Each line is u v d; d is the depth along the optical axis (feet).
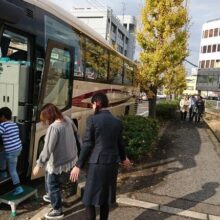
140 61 50.08
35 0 21.16
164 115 73.15
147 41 49.21
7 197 17.54
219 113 95.40
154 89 52.54
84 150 14.23
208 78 181.47
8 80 19.11
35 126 20.24
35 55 20.47
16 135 18.06
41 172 21.20
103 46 36.70
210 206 20.06
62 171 16.37
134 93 61.82
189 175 26.43
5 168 18.94
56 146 16.07
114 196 14.71
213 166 30.17
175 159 32.07
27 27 19.67
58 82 23.22
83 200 14.49
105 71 38.22
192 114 75.56
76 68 27.96
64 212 17.66
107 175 14.28
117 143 14.92
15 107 19.10
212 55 252.62
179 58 49.26
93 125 14.25
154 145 37.40
